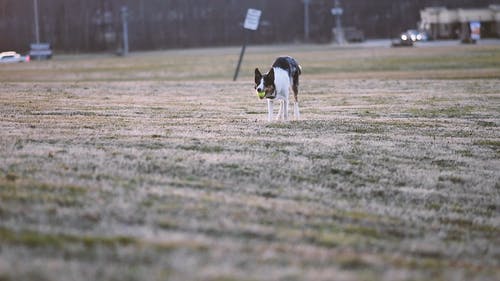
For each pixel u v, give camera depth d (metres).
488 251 8.58
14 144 12.71
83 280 6.30
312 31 114.00
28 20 105.25
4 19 105.25
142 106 20.84
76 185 9.59
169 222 8.16
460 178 12.02
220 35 107.00
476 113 19.70
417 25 117.56
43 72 46.53
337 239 8.15
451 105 21.52
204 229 8.04
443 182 11.71
